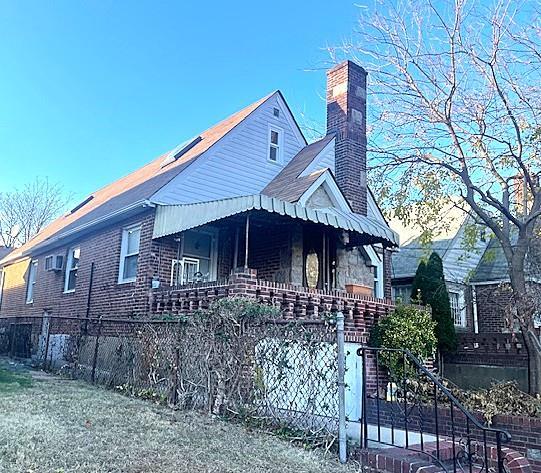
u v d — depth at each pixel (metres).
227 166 14.15
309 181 12.93
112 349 9.82
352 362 9.46
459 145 12.07
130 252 13.59
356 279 14.41
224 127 15.61
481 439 6.98
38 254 19.73
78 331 11.52
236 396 7.07
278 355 6.74
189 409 7.58
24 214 42.78
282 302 9.48
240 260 13.65
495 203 11.66
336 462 5.60
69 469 4.55
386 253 16.61
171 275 12.59
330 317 6.31
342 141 14.86
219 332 7.47
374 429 7.55
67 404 7.46
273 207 9.58
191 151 15.26
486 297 19.09
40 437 5.51
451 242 19.92
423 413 7.90
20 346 14.60
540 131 11.52
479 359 14.24
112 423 6.40
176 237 12.80
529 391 11.07
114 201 15.77
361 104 15.34
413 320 10.96
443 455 6.09
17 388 8.76
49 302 17.69
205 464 5.03
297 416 6.40
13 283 22.19
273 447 5.85
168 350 8.30
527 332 11.09
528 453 6.89
